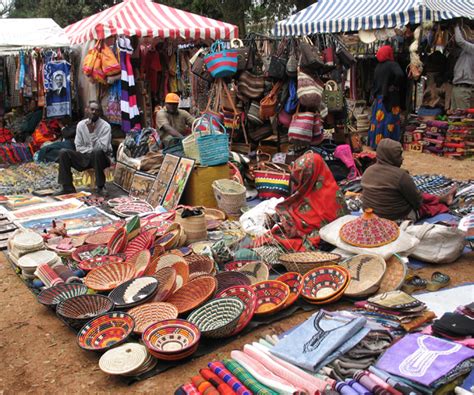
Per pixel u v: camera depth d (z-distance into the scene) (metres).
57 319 3.68
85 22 10.91
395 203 4.70
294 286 3.85
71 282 3.96
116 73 8.26
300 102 6.31
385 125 9.45
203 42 10.19
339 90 6.87
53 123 9.83
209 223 5.34
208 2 20.39
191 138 6.03
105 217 5.91
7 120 10.32
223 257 4.36
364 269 3.89
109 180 7.96
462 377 2.57
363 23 9.49
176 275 3.84
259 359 2.82
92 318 3.33
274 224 4.86
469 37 9.26
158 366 3.00
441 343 2.74
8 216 6.00
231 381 2.59
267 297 3.67
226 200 5.66
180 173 6.06
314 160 4.65
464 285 3.86
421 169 8.55
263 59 7.02
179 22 9.51
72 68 9.85
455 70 9.34
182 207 5.53
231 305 3.39
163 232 4.72
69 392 2.85
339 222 4.48
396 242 4.03
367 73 11.41
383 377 2.55
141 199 6.54
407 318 3.13
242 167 6.69
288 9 20.75
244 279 3.87
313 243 4.53
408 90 10.09
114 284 3.90
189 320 3.29
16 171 8.52
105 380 2.94
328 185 4.71
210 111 7.16
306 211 4.69
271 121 7.06
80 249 4.63
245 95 6.86
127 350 3.02
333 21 10.00
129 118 8.52
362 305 3.47
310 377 2.58
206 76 7.04
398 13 9.00
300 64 6.23
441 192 6.02
